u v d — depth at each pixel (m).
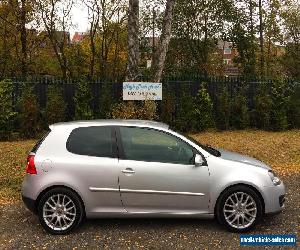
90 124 6.68
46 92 15.77
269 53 30.75
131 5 13.97
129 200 6.42
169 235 6.37
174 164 6.43
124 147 6.52
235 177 6.41
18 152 11.72
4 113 14.06
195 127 15.90
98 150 6.51
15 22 23.25
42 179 6.38
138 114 13.26
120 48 27.52
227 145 13.17
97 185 6.39
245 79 17.25
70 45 26.83
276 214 6.70
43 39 24.42
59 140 6.55
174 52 27.64
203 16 26.59
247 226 6.43
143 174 6.38
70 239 6.27
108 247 5.97
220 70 29.42
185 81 16.41
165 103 15.79
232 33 27.08
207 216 6.49
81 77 15.73
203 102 16.00
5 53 23.61
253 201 6.44
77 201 6.41
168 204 6.43
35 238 6.32
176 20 26.61
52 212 6.45
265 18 28.17
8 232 6.58
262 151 12.55
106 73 25.97
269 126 16.53
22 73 23.64
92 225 6.80
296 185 9.17
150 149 6.53
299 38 31.09
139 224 6.84
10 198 8.48
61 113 15.05
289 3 29.03
